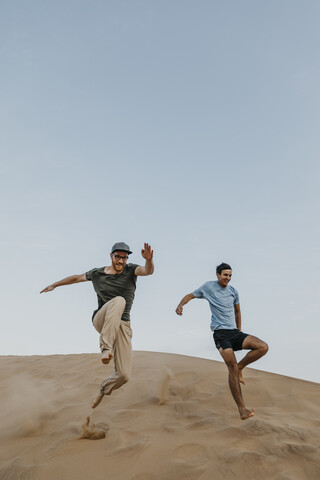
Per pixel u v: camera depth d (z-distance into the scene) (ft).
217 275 18.61
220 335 17.48
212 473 11.37
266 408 17.95
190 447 13.17
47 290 15.87
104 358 13.64
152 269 14.89
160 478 11.39
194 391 20.27
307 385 20.52
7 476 12.35
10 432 16.75
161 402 19.13
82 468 12.26
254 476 11.12
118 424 16.31
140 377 23.20
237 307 18.97
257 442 13.34
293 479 10.73
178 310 18.52
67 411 18.70
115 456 12.92
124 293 15.56
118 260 15.42
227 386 20.38
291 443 13.00
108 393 15.10
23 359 32.68
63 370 27.17
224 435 14.16
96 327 15.53
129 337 15.46
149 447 13.30
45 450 14.07
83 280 16.05
